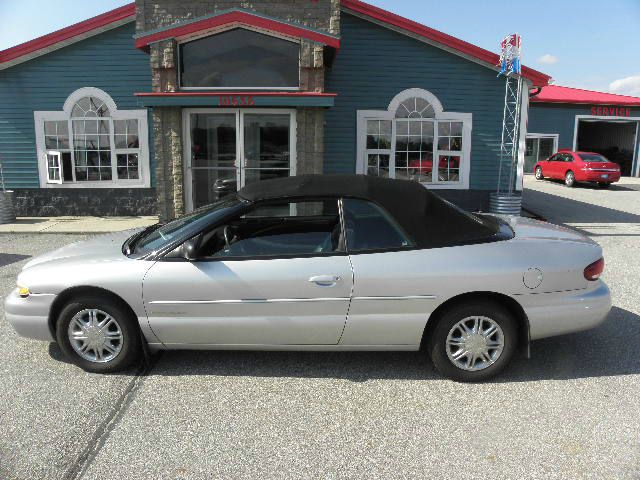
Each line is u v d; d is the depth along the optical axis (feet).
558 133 81.41
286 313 12.31
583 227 37.06
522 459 9.59
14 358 14.06
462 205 39.01
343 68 37.14
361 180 13.93
